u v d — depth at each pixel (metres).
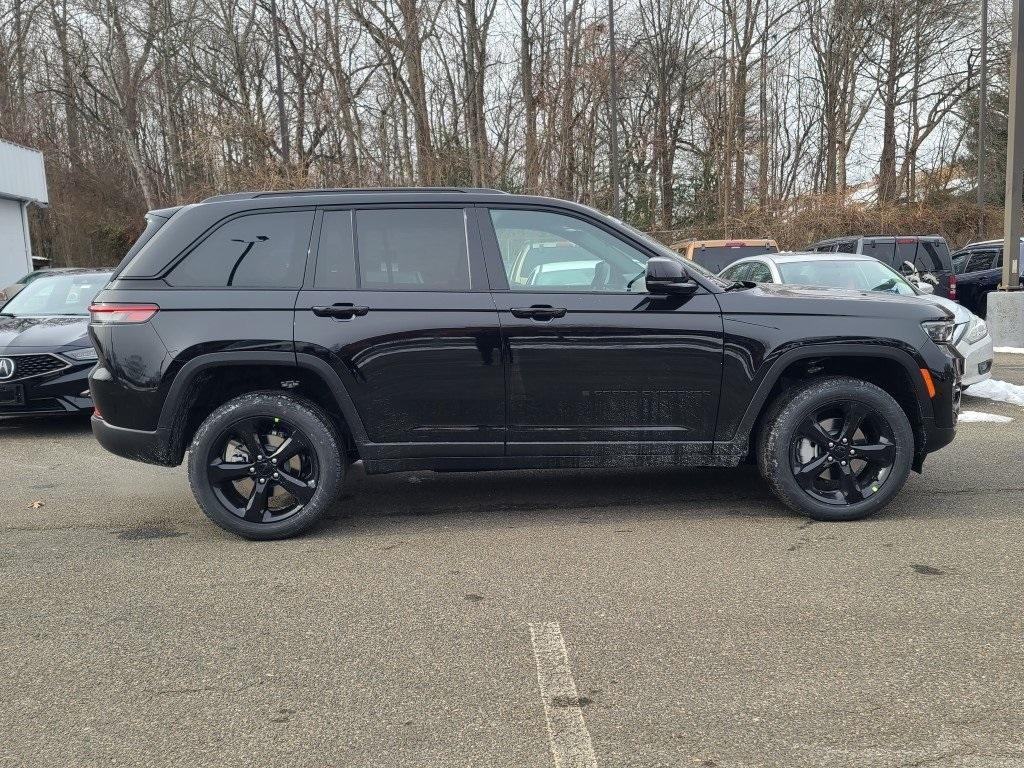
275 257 4.48
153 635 3.30
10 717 2.69
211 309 4.36
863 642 3.09
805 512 4.57
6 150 19.72
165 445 4.41
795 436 4.52
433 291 4.43
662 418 4.50
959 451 6.28
